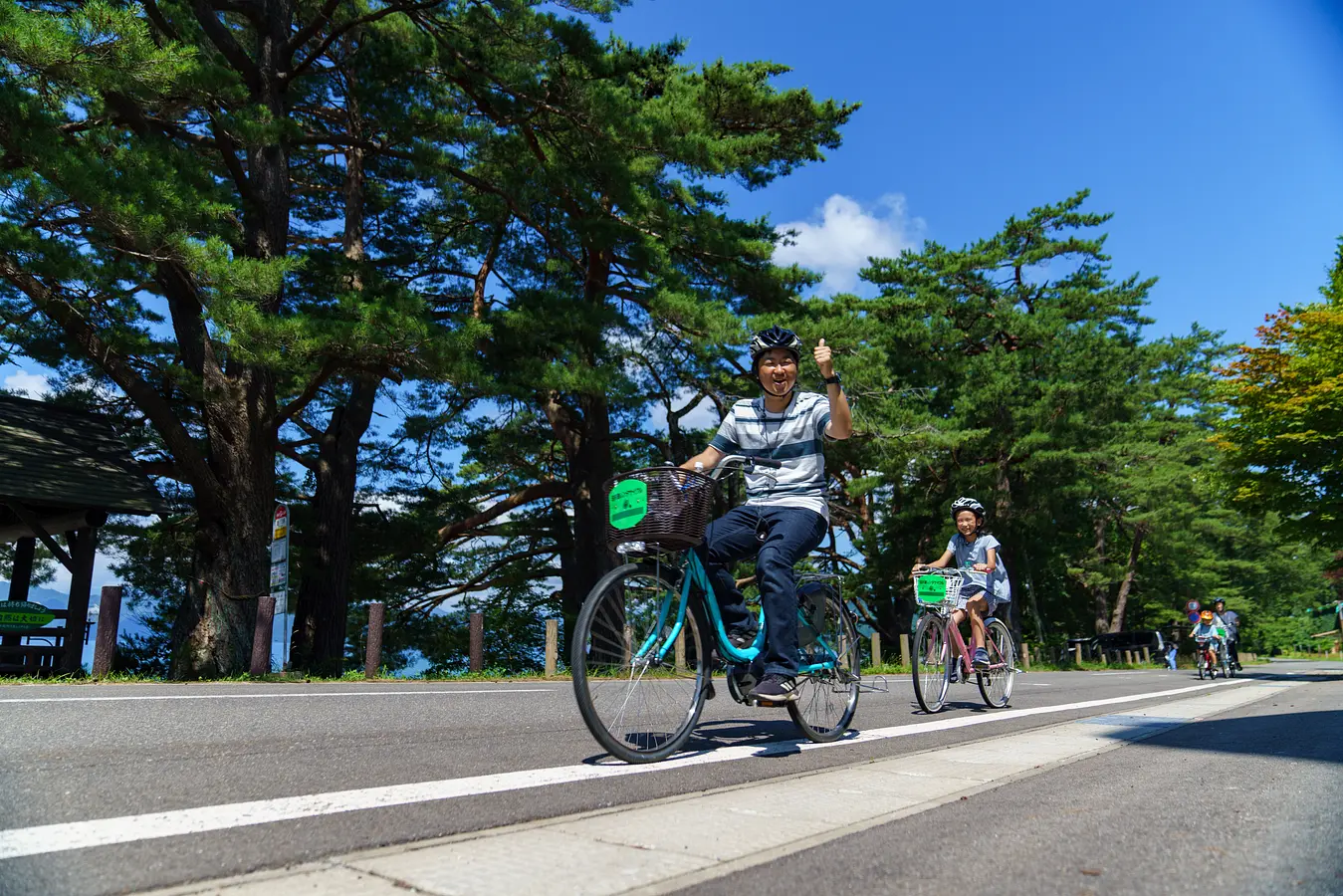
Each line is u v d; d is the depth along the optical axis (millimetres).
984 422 31484
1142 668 36000
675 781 3018
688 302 16438
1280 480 21984
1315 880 1847
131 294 12102
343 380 19391
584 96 14961
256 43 16078
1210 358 44875
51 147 9938
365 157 19062
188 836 2121
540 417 24219
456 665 24062
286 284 14672
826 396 4055
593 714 3289
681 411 24156
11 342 14922
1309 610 79312
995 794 2830
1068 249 33688
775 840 2178
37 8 12203
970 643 6633
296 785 2816
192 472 12992
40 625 12414
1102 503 38812
